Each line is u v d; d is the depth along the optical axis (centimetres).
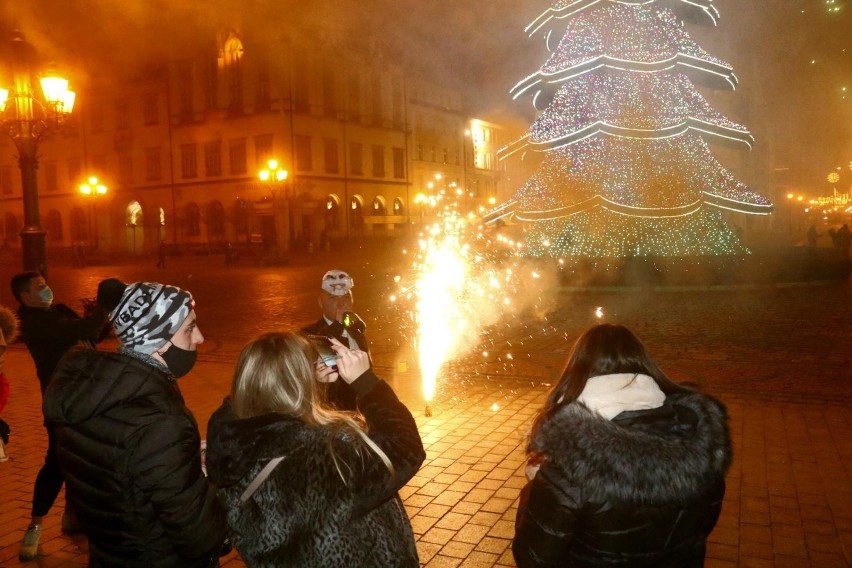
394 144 5603
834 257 1880
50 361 404
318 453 198
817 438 592
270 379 206
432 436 625
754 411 677
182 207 5031
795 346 1005
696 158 1842
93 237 5428
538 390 789
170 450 206
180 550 209
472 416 689
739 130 1817
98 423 209
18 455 603
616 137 1753
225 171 4819
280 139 4578
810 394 737
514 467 543
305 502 197
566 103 1872
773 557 391
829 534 417
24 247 930
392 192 5591
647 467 180
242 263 3819
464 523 447
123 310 227
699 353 976
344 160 5091
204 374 924
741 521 436
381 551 210
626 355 211
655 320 1298
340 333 418
